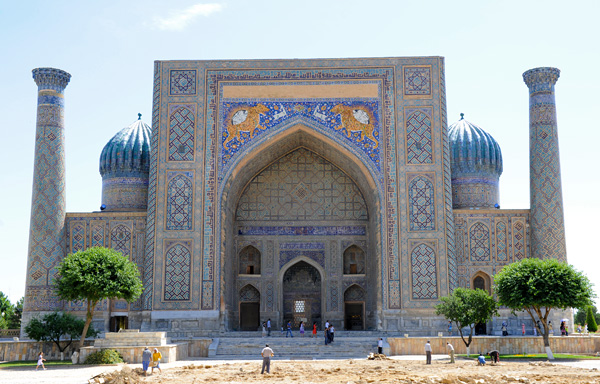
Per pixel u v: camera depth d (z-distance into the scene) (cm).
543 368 1265
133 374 1131
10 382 1105
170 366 1362
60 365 1426
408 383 1012
